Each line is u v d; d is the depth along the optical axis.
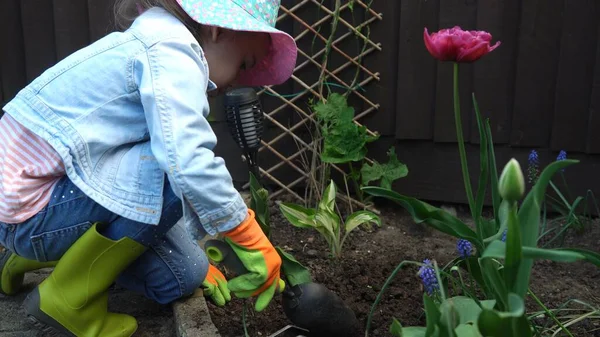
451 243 2.30
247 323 1.72
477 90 2.44
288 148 2.64
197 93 1.43
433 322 1.05
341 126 2.41
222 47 1.58
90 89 1.49
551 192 2.46
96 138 1.48
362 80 2.56
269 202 2.59
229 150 2.67
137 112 1.51
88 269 1.54
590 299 1.85
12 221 1.50
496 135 2.46
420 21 2.44
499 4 2.36
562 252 0.97
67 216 1.53
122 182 1.49
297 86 2.57
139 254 1.60
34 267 1.82
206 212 1.40
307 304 1.53
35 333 1.70
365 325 1.70
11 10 2.67
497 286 1.06
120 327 1.64
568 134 2.39
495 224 1.42
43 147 1.50
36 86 1.51
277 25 2.57
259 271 1.44
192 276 1.75
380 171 2.48
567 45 2.33
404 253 2.20
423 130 2.52
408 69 2.48
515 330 1.02
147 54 1.45
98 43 1.54
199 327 1.62
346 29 2.51
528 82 2.39
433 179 2.56
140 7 1.66
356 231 2.39
